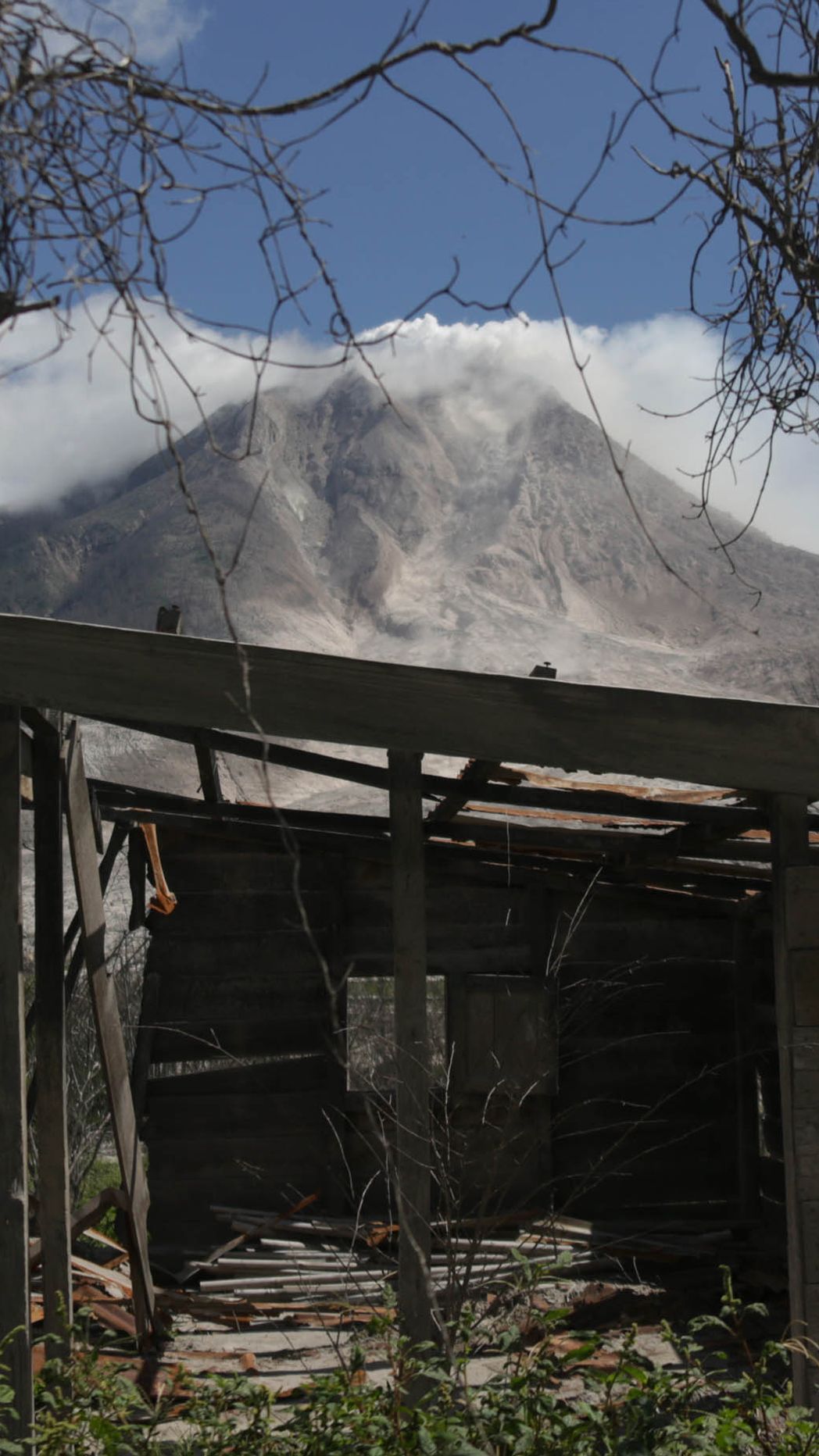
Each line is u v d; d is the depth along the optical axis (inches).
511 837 262.8
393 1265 319.3
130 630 199.9
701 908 373.7
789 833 209.0
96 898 247.4
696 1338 273.3
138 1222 264.1
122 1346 271.3
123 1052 260.5
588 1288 302.7
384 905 373.7
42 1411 179.2
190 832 362.6
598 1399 227.0
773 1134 367.2
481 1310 269.7
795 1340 165.6
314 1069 366.6
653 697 205.9
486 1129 363.3
